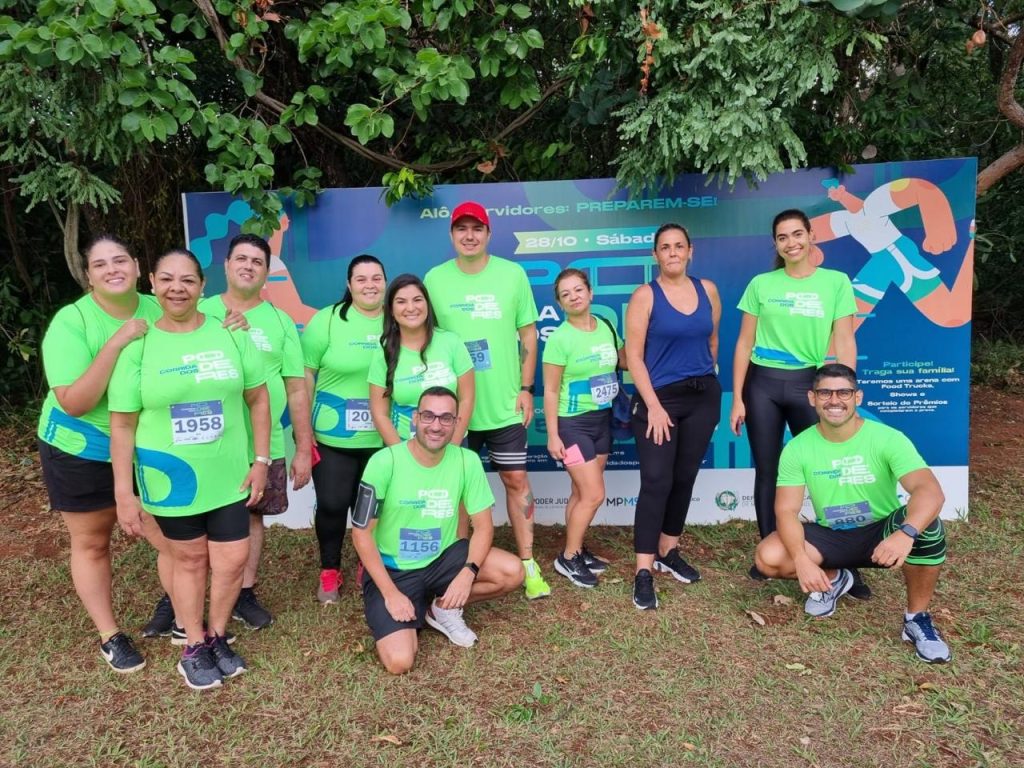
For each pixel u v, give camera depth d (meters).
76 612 3.66
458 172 5.16
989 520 4.45
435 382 3.36
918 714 2.70
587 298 3.62
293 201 4.47
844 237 4.43
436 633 3.35
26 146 4.21
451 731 2.66
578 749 2.56
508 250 4.52
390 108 4.98
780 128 3.82
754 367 3.77
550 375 3.66
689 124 3.75
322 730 2.69
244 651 3.24
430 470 3.12
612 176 5.22
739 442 4.60
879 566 3.24
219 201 4.47
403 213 4.51
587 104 4.67
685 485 3.72
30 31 3.46
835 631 3.28
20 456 6.14
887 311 4.47
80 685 3.01
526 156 5.02
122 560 4.23
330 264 4.55
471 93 4.98
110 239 2.82
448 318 3.62
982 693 2.81
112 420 2.75
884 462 3.12
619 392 3.84
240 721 2.76
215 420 2.81
